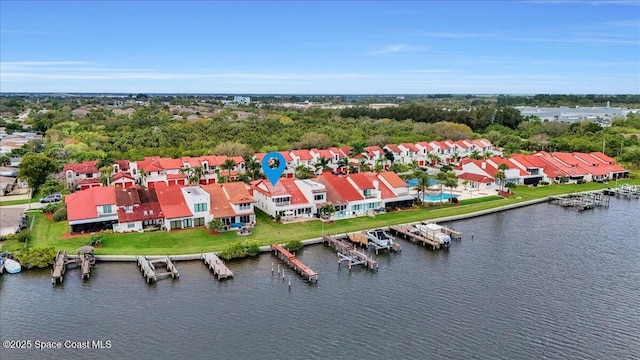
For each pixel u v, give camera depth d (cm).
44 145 18525
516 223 10262
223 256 7888
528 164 14238
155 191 9688
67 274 7325
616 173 15200
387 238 8731
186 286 6925
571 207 11725
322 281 7162
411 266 7781
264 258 8050
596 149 17975
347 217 10181
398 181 11394
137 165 13500
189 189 9750
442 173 12150
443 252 8456
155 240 8488
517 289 6881
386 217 10225
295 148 17912
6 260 7475
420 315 6122
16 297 6544
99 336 5588
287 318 6034
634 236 9356
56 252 7788
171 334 5638
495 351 5328
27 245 8150
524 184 13900
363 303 6444
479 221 10419
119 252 7938
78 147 16512
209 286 6938
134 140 18225
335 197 10388
